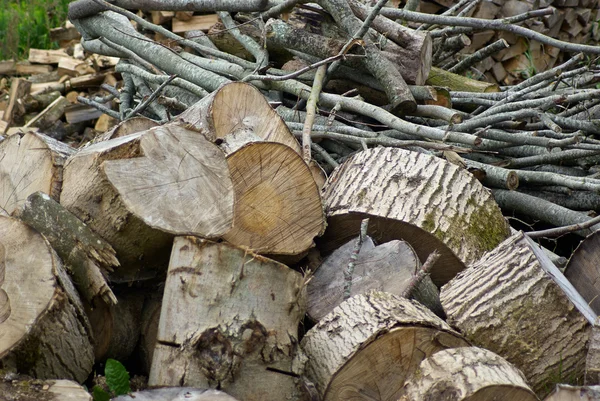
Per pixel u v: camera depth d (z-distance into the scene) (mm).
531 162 6105
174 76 6102
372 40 6332
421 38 6238
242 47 7266
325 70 6297
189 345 3674
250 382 3684
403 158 4992
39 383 3436
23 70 9930
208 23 8656
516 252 4215
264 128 5020
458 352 3592
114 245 4078
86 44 8031
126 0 7402
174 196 3918
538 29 9875
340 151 6262
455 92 6777
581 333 4051
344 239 4930
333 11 6277
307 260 4895
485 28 6441
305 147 5430
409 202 4773
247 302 3730
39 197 3977
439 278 4895
